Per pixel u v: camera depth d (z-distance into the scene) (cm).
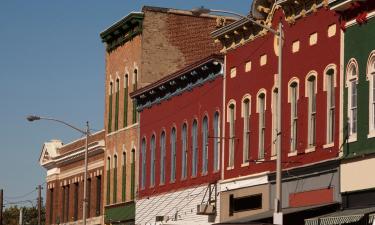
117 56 8719
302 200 5141
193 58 8275
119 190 8412
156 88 7425
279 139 4425
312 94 5194
